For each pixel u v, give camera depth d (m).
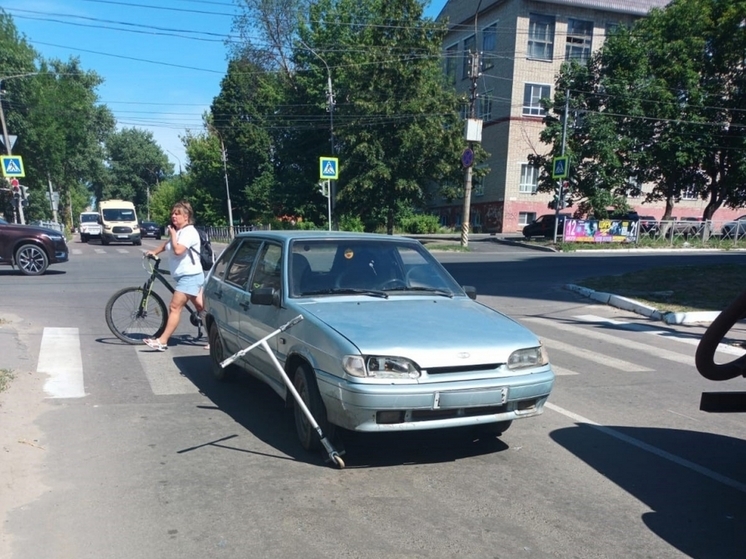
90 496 3.99
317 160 44.78
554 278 17.86
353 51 38.41
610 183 32.41
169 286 8.48
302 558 3.30
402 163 32.34
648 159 32.62
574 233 30.77
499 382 4.28
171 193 76.38
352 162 32.62
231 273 6.50
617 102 32.41
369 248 5.77
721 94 32.28
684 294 13.55
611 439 5.31
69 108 50.31
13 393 6.00
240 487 4.15
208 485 4.18
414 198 33.69
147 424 5.36
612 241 31.23
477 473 4.49
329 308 4.90
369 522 3.70
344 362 4.15
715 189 34.28
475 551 3.41
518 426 5.59
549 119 34.09
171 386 6.53
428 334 4.41
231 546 3.41
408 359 4.13
